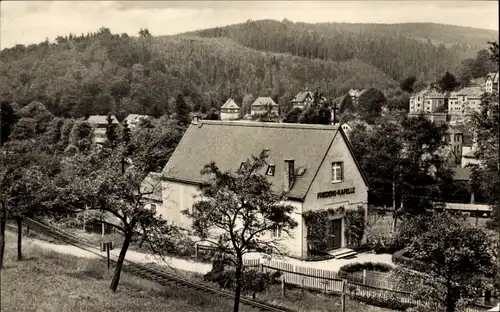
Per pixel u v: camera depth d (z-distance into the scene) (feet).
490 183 100.63
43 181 123.85
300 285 116.78
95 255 142.92
